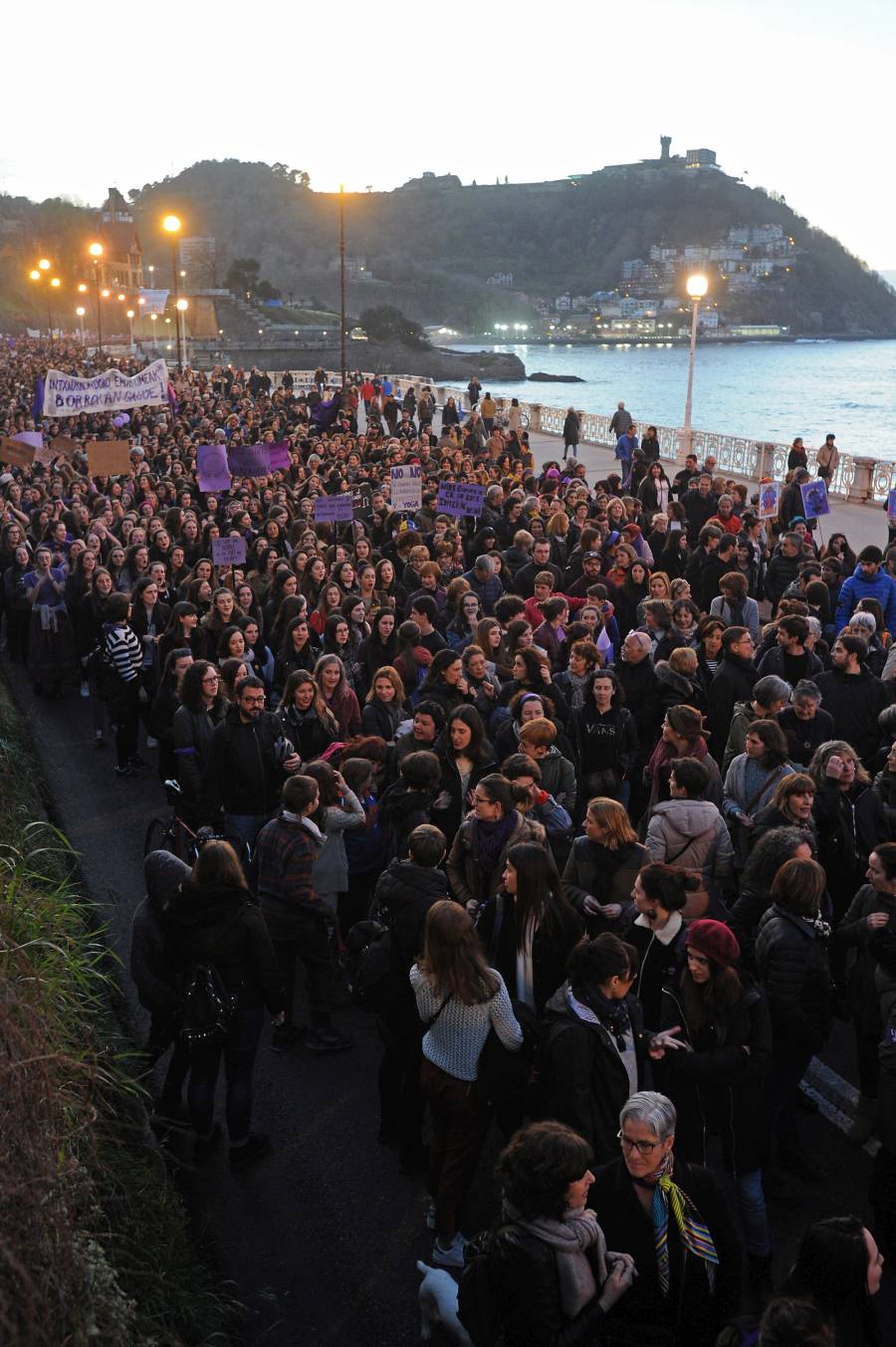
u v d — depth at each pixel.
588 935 6.16
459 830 6.64
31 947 5.91
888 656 10.26
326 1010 7.10
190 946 5.75
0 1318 3.35
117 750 11.65
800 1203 5.67
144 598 12.10
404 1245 5.48
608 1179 3.98
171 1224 5.22
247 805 8.09
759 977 5.89
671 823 6.58
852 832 7.11
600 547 14.07
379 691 9.05
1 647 16.92
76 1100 4.86
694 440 34.03
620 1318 3.88
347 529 17.72
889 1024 5.15
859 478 27.86
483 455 26.84
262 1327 4.97
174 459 26.19
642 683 9.59
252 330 147.88
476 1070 5.09
